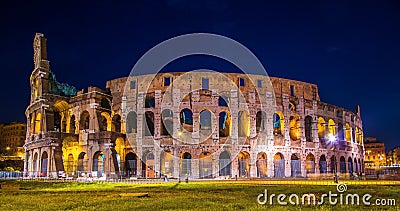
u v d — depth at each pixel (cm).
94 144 8819
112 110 9706
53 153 8631
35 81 10362
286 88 10306
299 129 10138
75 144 9175
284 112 9988
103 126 10181
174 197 3544
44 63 9825
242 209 2609
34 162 9419
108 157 8525
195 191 4409
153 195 3816
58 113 10494
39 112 9581
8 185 5303
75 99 9588
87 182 6756
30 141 9644
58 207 2789
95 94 9262
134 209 2609
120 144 9400
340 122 11319
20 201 3253
